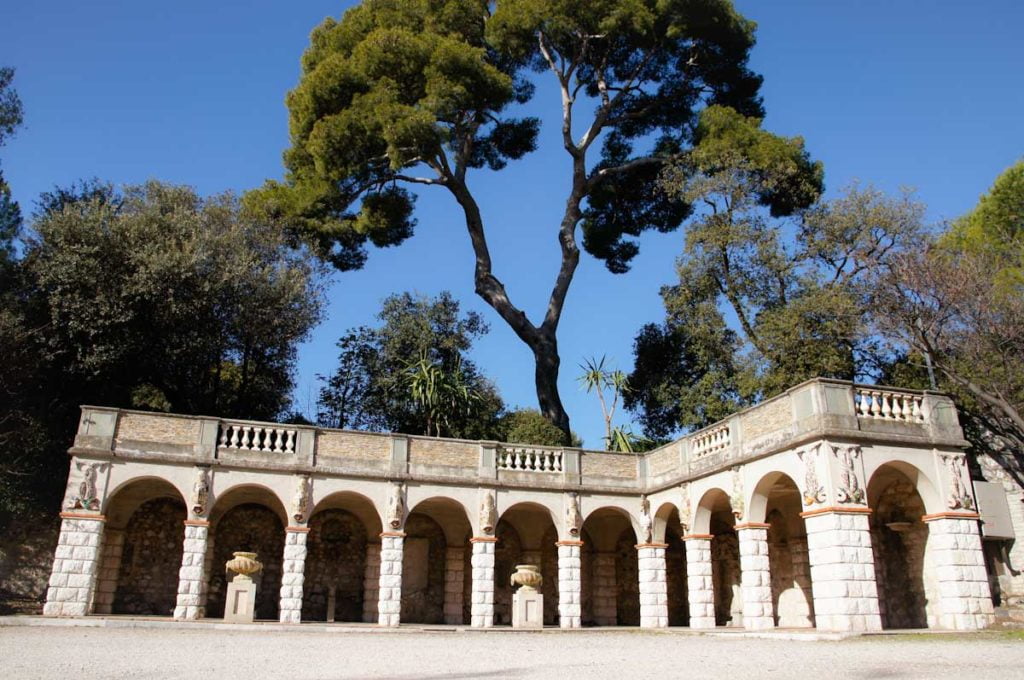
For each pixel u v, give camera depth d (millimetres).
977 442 25938
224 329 30984
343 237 34938
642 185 38125
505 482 26875
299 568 24078
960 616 18828
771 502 26250
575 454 28062
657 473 27891
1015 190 31703
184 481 23781
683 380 35406
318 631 21766
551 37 34062
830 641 16891
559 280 36719
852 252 29469
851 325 27953
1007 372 23062
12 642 14875
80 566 22266
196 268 28656
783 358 29297
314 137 30875
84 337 27578
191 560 23203
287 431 25266
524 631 23734
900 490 22109
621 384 36312
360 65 31953
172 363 30250
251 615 22828
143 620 21578
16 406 27453
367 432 25969
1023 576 23906
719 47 34656
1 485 26500
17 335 25562
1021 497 25688
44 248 28156
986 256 25953
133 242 28391
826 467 19016
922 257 24438
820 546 18953
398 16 34250
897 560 21984
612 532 30859
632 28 33375
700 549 25109
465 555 29953
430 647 16125
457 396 34531
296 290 31266
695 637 20250
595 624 29984
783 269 30766
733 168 30922
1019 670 10430
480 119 34938
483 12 35750
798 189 32562
